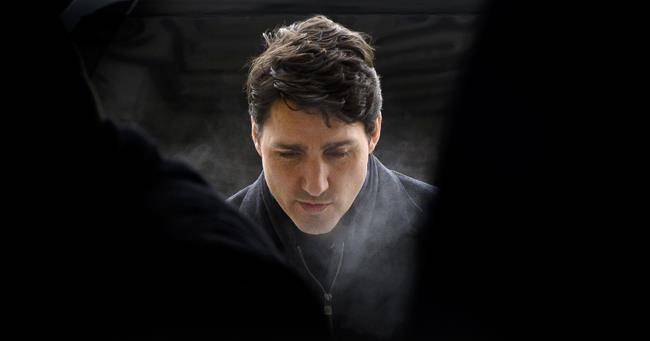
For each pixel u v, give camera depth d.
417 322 0.73
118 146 0.96
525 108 0.65
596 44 0.62
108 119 0.98
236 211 1.03
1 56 0.88
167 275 0.91
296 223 2.31
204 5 4.17
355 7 4.16
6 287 0.90
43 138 0.90
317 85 2.08
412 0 4.16
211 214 0.97
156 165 0.99
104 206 0.92
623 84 0.62
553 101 0.64
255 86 2.19
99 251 0.91
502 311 0.69
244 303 0.93
